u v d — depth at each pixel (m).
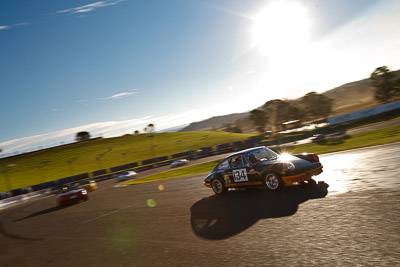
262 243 4.23
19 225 11.83
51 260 5.64
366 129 36.28
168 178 22.75
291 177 7.24
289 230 4.55
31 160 92.31
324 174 9.23
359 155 12.92
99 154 84.44
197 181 14.35
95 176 51.16
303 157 8.07
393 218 4.14
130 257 4.87
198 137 94.06
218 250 4.33
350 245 3.56
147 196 12.89
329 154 17.12
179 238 5.38
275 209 5.93
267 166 7.69
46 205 19.50
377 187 6.17
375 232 3.79
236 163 8.54
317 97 88.06
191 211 7.54
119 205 11.78
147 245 5.37
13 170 80.38
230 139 84.69
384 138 20.72
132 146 90.81
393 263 2.92
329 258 3.33
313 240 3.96
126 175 35.50
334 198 5.91
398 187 5.81
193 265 3.96
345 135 34.59
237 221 5.65
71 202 16.27
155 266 4.22
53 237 7.91
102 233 7.16
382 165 8.88
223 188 8.95
